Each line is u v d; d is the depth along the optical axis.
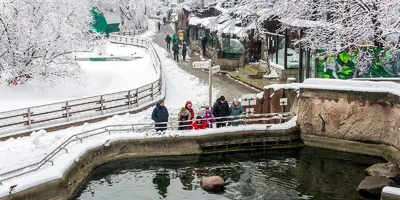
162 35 61.72
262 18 28.19
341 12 22.05
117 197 14.34
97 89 26.83
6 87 24.72
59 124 18.80
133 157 17.19
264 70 29.33
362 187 14.34
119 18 69.19
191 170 16.78
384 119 17.47
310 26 23.27
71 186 14.10
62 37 25.22
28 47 24.64
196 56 40.59
